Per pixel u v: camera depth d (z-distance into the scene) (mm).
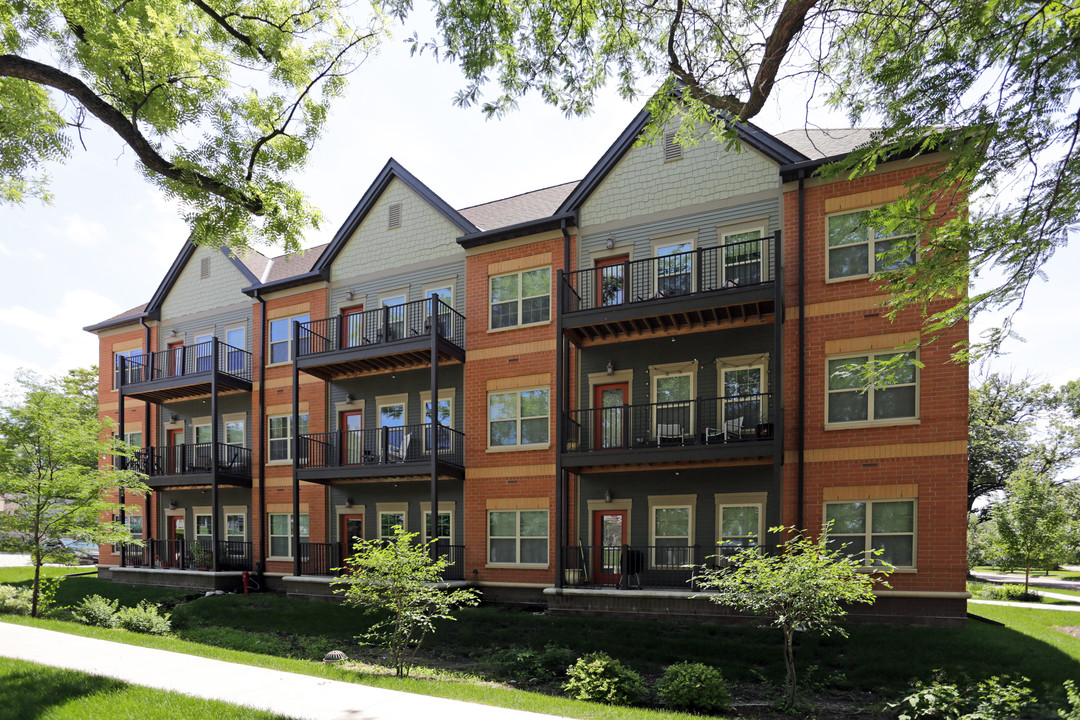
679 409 16484
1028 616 16844
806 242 15414
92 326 28562
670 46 9742
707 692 9391
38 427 15930
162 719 6871
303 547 21281
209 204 10922
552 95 10641
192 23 11305
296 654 13438
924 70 7547
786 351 15328
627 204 17656
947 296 8859
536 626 14539
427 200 20703
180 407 25734
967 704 8172
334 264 22328
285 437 22719
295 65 11234
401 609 11164
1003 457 35125
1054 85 6812
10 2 9602
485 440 18781
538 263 18578
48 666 9016
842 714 9297
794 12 8180
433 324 18062
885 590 13789
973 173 7488
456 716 7449
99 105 9711
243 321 24359
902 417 14195
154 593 20984
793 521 14828
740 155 16406
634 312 15742
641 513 16609
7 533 16156
